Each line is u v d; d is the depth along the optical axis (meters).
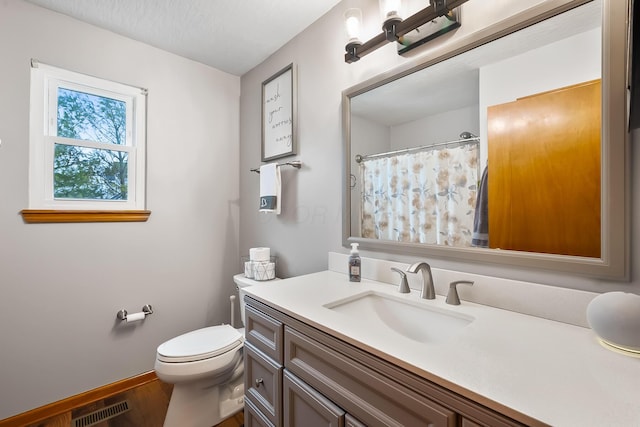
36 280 1.53
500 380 0.54
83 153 1.71
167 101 1.99
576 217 0.80
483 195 0.98
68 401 1.60
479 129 0.99
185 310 2.07
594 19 0.77
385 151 1.28
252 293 1.13
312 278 1.36
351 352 0.73
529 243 0.88
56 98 1.62
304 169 1.72
